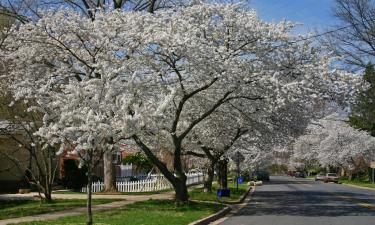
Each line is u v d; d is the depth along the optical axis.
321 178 73.81
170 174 22.25
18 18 24.89
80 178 36.56
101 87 15.01
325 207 24.94
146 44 19.69
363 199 31.16
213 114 25.47
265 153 49.91
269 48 21.48
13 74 21.78
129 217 17.30
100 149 14.90
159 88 20.39
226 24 20.84
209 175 32.16
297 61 22.28
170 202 23.61
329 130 70.12
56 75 21.14
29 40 20.75
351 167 71.81
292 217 19.97
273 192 39.97
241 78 20.31
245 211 22.86
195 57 19.44
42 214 18.53
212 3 21.61
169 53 19.62
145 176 47.31
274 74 20.44
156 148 28.53
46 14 22.45
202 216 18.39
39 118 23.30
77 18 20.16
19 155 30.20
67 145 15.86
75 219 16.48
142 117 14.67
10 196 28.95
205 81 21.58
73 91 14.39
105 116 14.28
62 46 21.03
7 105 23.56
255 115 24.72
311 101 22.64
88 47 20.62
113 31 20.00
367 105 45.12
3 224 15.05
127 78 18.91
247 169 54.88
